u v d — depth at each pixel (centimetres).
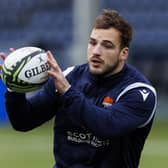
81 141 1652
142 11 8756
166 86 8044
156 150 5109
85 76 1703
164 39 8369
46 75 1641
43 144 5353
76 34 7669
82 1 6750
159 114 7775
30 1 9075
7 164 4256
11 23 8944
